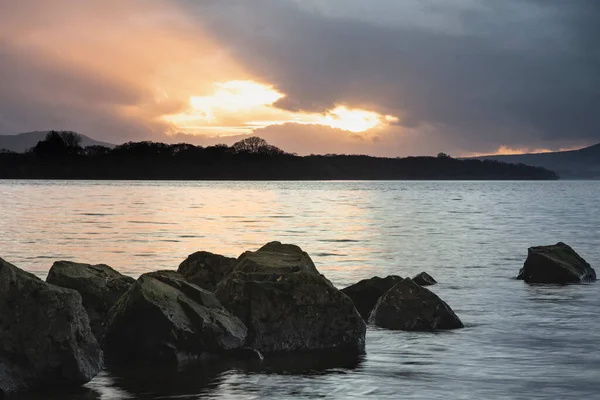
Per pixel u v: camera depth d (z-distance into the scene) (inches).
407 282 707.4
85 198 4269.2
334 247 1526.8
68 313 488.1
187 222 2300.7
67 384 479.2
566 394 456.4
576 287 954.7
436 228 2140.7
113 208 3159.5
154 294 563.8
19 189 6097.4
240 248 1487.5
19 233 1787.6
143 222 2277.3
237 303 604.7
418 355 571.8
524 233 1958.7
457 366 534.0
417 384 482.3
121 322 556.4
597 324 699.4
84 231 1875.0
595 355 567.2
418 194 6220.5
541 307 799.1
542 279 1008.2
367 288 762.2
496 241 1700.3
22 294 482.3
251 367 534.6
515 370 520.1
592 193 6801.2
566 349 589.6
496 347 598.5
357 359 559.5
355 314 612.7
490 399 445.1
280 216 2726.4
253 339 586.9
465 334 653.9
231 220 2445.9
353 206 3737.7
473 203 4271.7
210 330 563.2
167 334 550.3
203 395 459.2
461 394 457.1
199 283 735.1
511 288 946.7
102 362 510.6
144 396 456.8
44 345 474.9
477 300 848.3
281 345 589.9
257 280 617.9
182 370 526.3
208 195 5196.9
